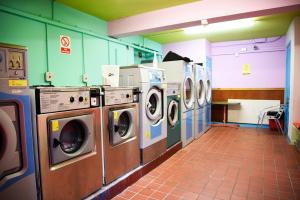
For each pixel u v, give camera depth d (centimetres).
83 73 340
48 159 161
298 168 280
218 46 607
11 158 139
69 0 293
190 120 417
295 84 389
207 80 534
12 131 139
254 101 566
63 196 171
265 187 229
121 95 234
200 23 325
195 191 224
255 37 547
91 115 195
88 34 347
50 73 285
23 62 146
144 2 305
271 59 552
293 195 212
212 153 350
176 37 524
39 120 154
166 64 394
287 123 447
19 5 251
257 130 524
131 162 250
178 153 352
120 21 374
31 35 265
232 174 265
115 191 217
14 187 141
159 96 311
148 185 240
